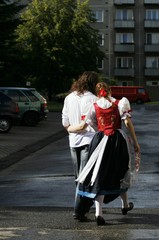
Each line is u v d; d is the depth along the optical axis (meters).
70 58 54.75
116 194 6.52
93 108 6.54
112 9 75.50
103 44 75.94
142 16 75.75
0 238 5.82
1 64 37.47
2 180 10.27
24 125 25.38
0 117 21.25
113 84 68.69
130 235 5.89
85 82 6.74
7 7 38.12
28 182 9.91
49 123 27.38
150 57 76.00
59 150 15.44
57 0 54.47
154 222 6.52
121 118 6.52
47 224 6.45
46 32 53.50
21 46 52.34
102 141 6.38
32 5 54.91
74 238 5.78
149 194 8.45
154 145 16.11
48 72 54.38
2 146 16.45
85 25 55.03
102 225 6.37
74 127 6.68
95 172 6.31
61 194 8.55
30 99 25.31
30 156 14.20
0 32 37.97
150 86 75.19
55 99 57.91
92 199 6.58
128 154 6.47
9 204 7.79
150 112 38.34
